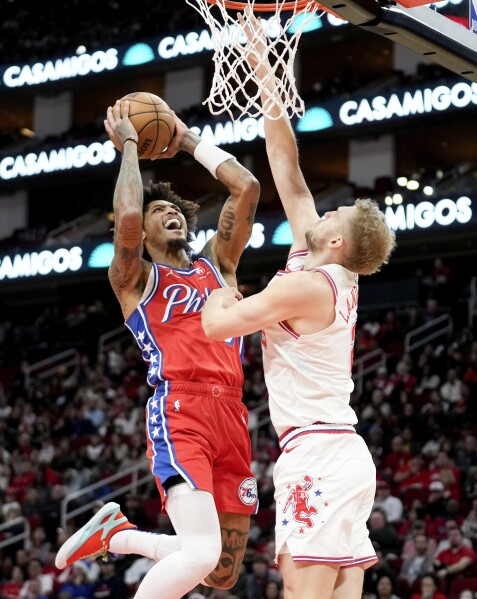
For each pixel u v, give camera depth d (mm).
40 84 18984
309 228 3215
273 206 18172
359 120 16125
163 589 3104
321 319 3035
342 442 3031
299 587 2951
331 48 19516
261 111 3639
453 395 12812
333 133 16641
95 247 17625
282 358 3096
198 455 3285
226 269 3703
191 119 17062
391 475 11477
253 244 16422
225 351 3492
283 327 3088
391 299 16656
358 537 3059
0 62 19500
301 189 3518
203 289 3527
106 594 10148
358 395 13641
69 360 18359
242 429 3480
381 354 14938
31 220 21266
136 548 3424
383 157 18188
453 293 16125
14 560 11797
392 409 13133
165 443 3316
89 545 3504
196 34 17484
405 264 18062
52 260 17984
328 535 2953
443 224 15117
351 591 3006
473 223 14859
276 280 3055
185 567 3117
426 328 15172
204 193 21391
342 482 2990
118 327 18734
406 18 3775
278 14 3859
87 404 15234
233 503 3414
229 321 3016
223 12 3908
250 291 18344
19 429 15336
